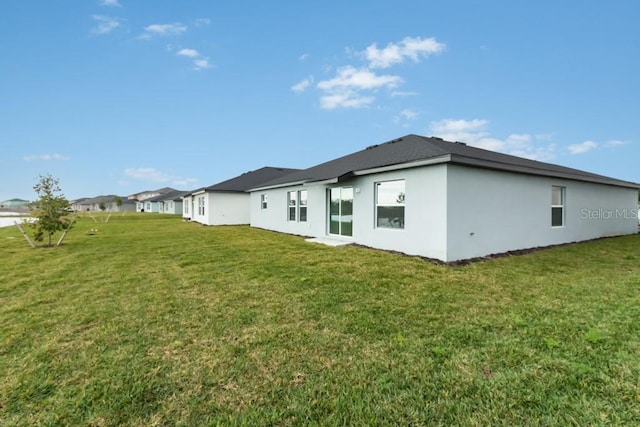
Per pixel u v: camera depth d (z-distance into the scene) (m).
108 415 2.20
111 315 4.11
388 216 9.12
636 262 7.45
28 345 3.28
